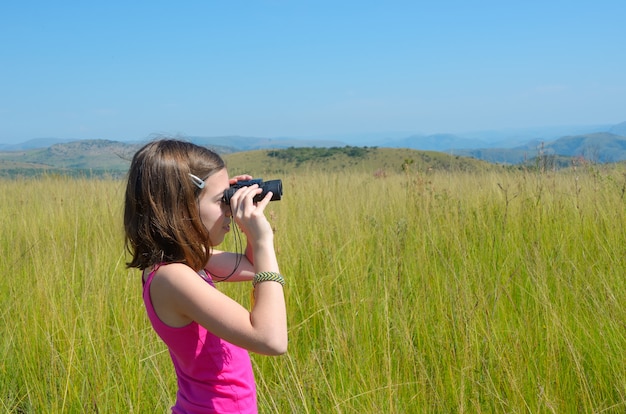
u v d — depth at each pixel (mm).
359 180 9953
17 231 6492
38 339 3742
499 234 5293
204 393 1820
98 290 4133
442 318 3625
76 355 3379
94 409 3027
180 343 1799
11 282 4727
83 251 5434
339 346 3373
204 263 1843
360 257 4945
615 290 3855
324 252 5051
